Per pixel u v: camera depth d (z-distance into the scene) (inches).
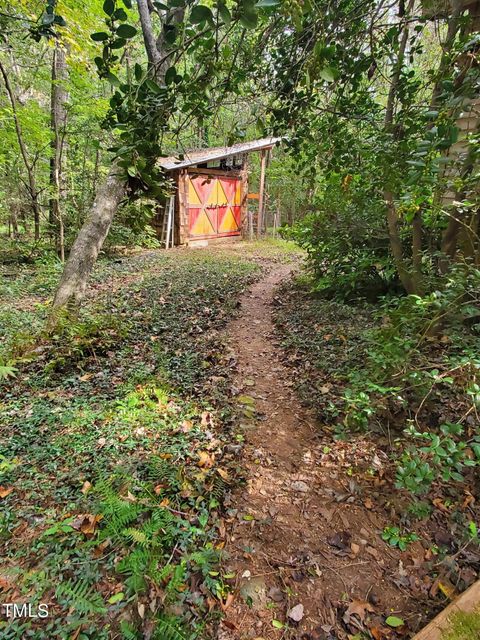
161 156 65.2
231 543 81.9
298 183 619.2
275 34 79.6
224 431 120.6
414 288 155.1
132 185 66.6
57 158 355.9
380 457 105.5
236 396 141.6
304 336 190.5
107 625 61.8
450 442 70.0
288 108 97.8
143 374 151.8
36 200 371.9
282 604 70.3
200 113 66.5
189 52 57.2
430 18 104.0
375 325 183.8
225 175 553.3
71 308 191.2
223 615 67.2
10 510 86.9
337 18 86.0
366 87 123.6
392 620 67.9
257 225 649.0
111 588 68.2
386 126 117.6
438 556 79.7
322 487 98.8
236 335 202.8
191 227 513.3
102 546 76.2
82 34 248.8
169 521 81.1
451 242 137.1
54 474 99.0
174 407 131.4
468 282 95.0
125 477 90.0
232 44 75.0
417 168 74.7
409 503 91.7
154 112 60.9
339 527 87.3
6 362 157.3
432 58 156.2
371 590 73.5
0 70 302.4
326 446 113.7
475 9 106.0
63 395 139.5
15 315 215.5
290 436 119.9
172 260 386.6
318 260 256.1
